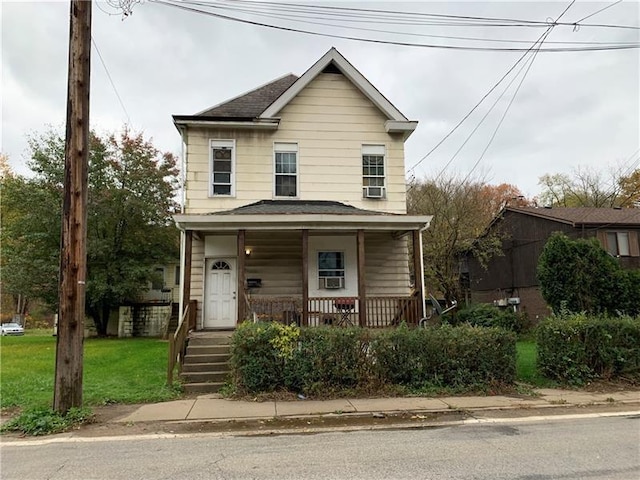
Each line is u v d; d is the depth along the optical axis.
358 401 7.36
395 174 13.87
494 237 23.98
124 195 20.47
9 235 19.95
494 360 8.29
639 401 7.42
